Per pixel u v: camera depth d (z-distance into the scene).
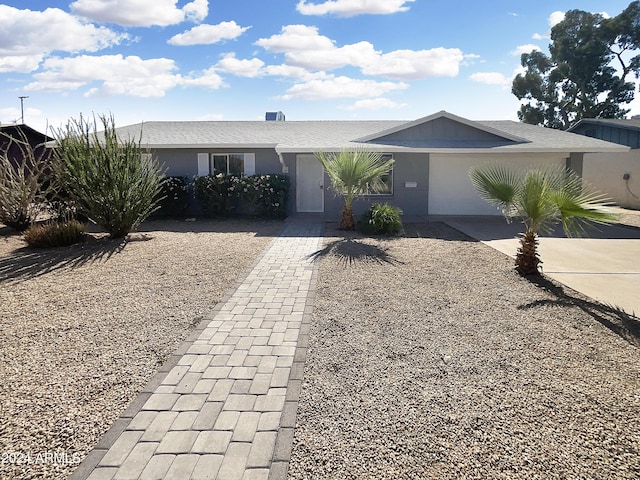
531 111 38.12
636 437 2.99
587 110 35.84
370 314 5.49
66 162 10.59
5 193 12.05
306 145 14.77
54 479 2.55
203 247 9.95
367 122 20.50
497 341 4.67
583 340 4.71
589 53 34.25
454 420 3.18
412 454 2.79
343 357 4.24
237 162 15.92
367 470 2.64
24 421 3.14
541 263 8.22
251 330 4.93
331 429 3.05
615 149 14.39
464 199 15.70
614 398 3.51
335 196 15.59
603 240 11.20
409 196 15.56
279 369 3.97
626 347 4.54
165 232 12.26
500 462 2.72
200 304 5.86
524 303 5.98
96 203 10.54
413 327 5.05
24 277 7.30
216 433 3.00
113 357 4.21
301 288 6.64
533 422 3.16
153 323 5.14
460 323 5.20
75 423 3.11
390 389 3.63
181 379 3.77
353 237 11.38
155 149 15.91
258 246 10.09
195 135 17.02
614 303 6.01
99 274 7.48
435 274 7.54
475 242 10.73
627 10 33.38
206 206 15.36
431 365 4.09
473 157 15.47
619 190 20.16
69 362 4.11
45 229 10.20
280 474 2.60
